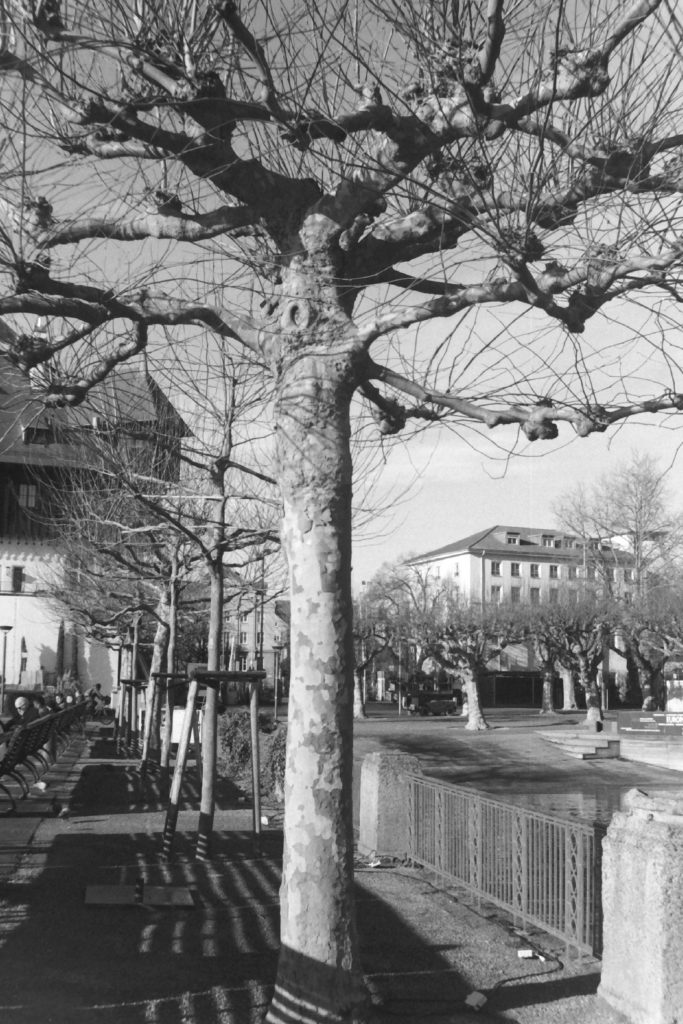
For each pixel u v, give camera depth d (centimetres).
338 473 574
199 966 637
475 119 552
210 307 649
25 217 629
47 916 746
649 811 603
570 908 711
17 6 560
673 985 542
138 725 3372
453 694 9050
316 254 595
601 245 553
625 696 9706
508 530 11238
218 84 589
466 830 917
